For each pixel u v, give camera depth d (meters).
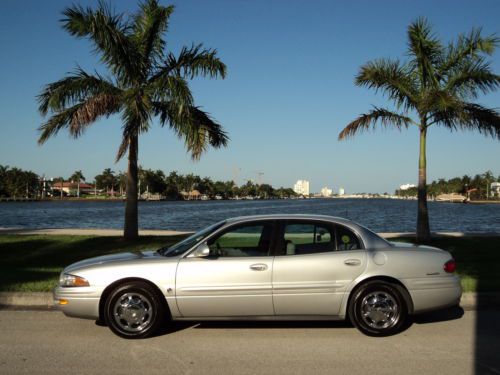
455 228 38.47
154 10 15.66
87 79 15.09
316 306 6.21
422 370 5.06
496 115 15.59
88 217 59.56
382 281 6.27
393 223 46.03
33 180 188.62
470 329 6.65
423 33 16.03
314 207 108.50
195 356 5.53
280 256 6.29
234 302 6.16
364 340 6.13
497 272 10.52
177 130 15.22
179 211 79.44
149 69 16.11
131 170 16.39
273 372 5.02
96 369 5.11
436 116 16.20
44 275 10.00
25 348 5.83
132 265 6.26
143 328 6.18
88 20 14.52
